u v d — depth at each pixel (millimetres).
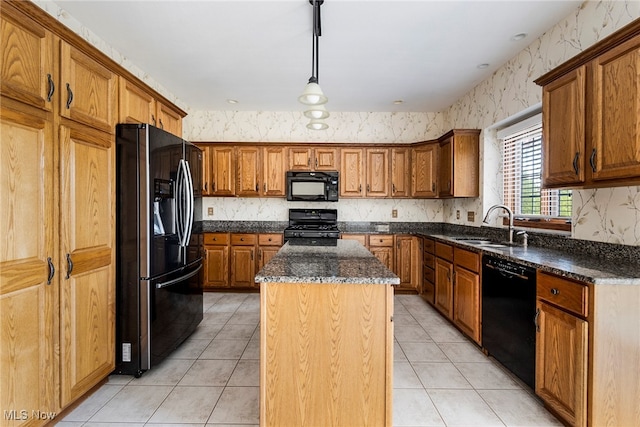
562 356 1570
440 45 2602
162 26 2344
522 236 2586
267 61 2906
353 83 3430
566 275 1536
